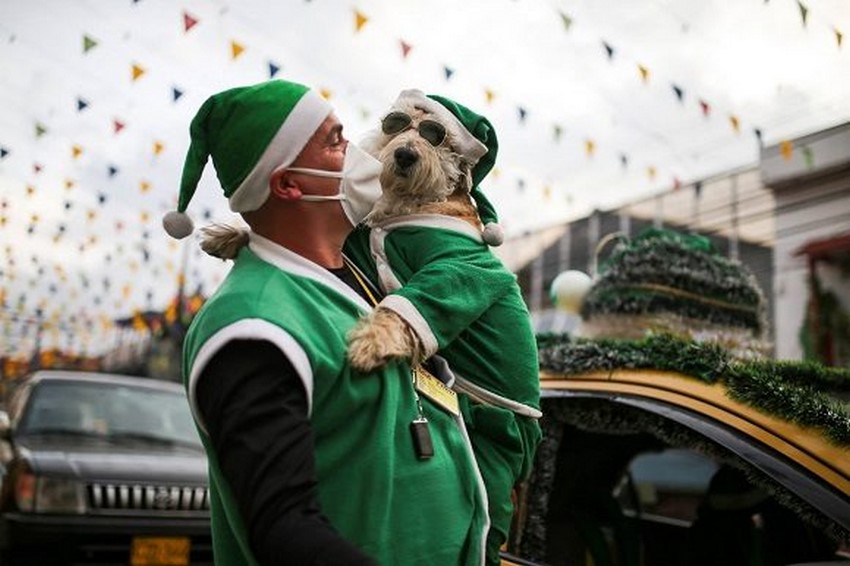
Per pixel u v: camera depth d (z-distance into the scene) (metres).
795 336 11.84
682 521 3.27
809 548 2.22
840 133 11.46
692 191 13.59
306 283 1.26
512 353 1.47
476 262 1.47
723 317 3.55
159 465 4.55
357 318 1.30
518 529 2.42
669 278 3.51
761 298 3.71
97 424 5.20
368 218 1.61
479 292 1.40
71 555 4.06
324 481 1.16
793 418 1.90
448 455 1.29
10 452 4.57
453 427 1.34
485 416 1.42
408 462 1.21
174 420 5.56
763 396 1.97
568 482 2.65
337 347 1.19
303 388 1.10
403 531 1.17
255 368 1.08
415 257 1.51
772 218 12.38
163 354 21.02
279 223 1.32
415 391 1.29
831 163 11.52
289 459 1.03
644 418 2.19
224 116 1.31
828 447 1.80
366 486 1.15
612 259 3.80
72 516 4.12
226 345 1.09
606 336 3.60
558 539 2.51
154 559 4.24
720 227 13.15
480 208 1.75
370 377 1.21
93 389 5.56
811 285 11.73
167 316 15.07
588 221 15.96
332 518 1.14
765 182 12.41
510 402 1.44
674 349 2.31
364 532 1.13
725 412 2.00
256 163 1.27
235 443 1.04
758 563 2.39
